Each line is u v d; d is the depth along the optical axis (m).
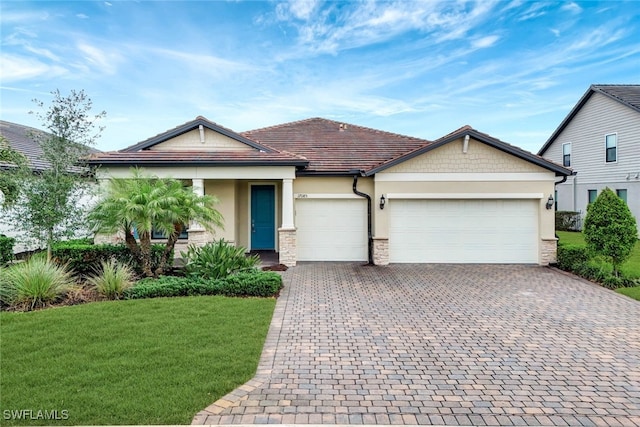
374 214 15.00
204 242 14.83
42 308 8.34
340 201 15.60
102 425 4.16
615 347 6.64
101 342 6.33
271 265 14.30
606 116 24.42
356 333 7.29
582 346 6.68
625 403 4.83
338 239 15.62
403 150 17.30
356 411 4.59
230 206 16.14
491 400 4.88
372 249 14.98
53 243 10.96
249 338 6.65
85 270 11.45
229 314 7.93
